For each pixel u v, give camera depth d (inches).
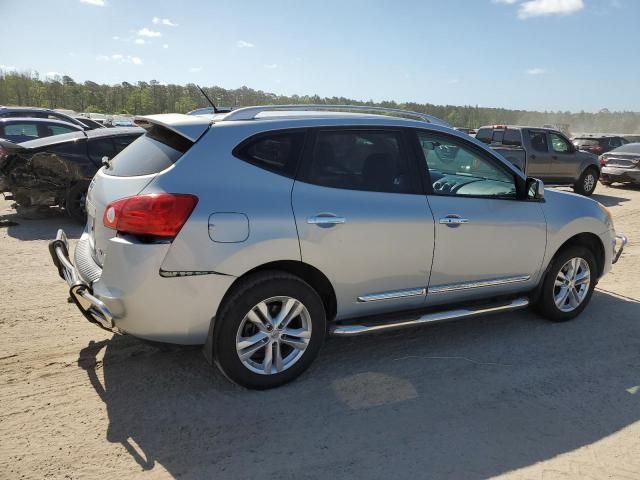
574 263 191.2
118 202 122.5
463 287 164.9
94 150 327.0
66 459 109.0
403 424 126.3
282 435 120.2
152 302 120.3
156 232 118.1
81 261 141.2
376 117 152.3
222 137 130.3
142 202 119.0
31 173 314.2
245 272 127.4
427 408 133.7
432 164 158.4
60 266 153.6
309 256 134.6
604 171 621.9
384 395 138.9
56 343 161.2
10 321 176.1
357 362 157.0
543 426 127.8
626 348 174.4
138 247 118.0
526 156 520.4
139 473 106.0
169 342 126.4
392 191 148.9
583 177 560.1
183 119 134.9
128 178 130.6
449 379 149.0
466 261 161.9
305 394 137.6
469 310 165.3
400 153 152.7
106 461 109.0
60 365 147.8
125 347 159.6
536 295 187.0
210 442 116.6
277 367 137.8
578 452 118.3
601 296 227.1
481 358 162.9
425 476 108.4
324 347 166.4
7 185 318.0
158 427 121.0
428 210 152.7
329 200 137.9
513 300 178.1
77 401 130.3
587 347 173.8
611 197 560.4
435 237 153.8
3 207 378.3
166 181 122.2
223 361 130.6
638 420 132.0
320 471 108.9
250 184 129.5
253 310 131.0
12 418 122.1
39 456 109.5
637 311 209.2
